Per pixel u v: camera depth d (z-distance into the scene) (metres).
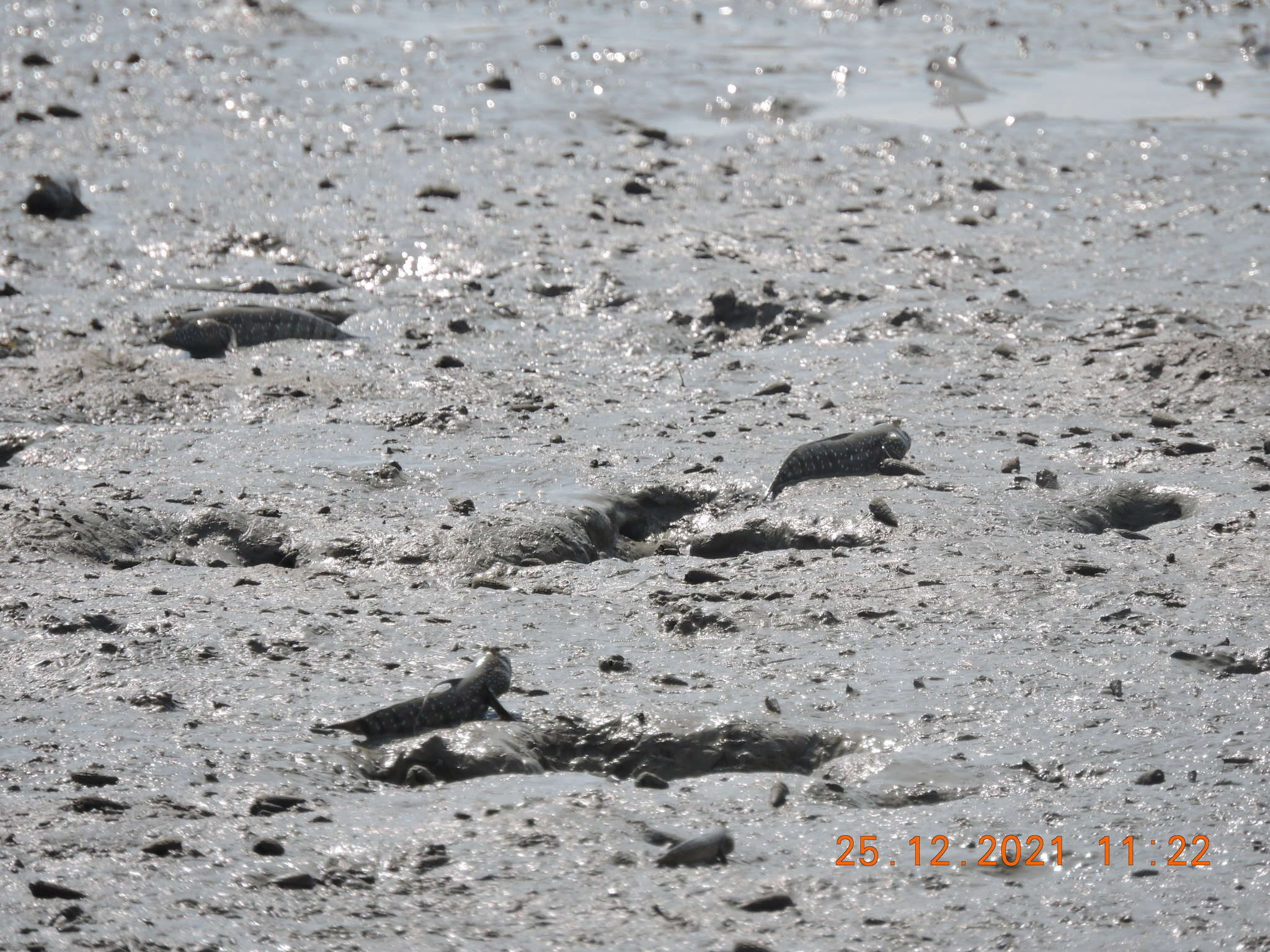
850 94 80.69
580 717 19.48
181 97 78.50
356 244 52.28
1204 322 41.56
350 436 33.62
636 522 29.59
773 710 19.41
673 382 38.41
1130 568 24.83
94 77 82.25
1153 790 16.97
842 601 23.58
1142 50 92.25
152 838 15.95
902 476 30.14
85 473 31.03
